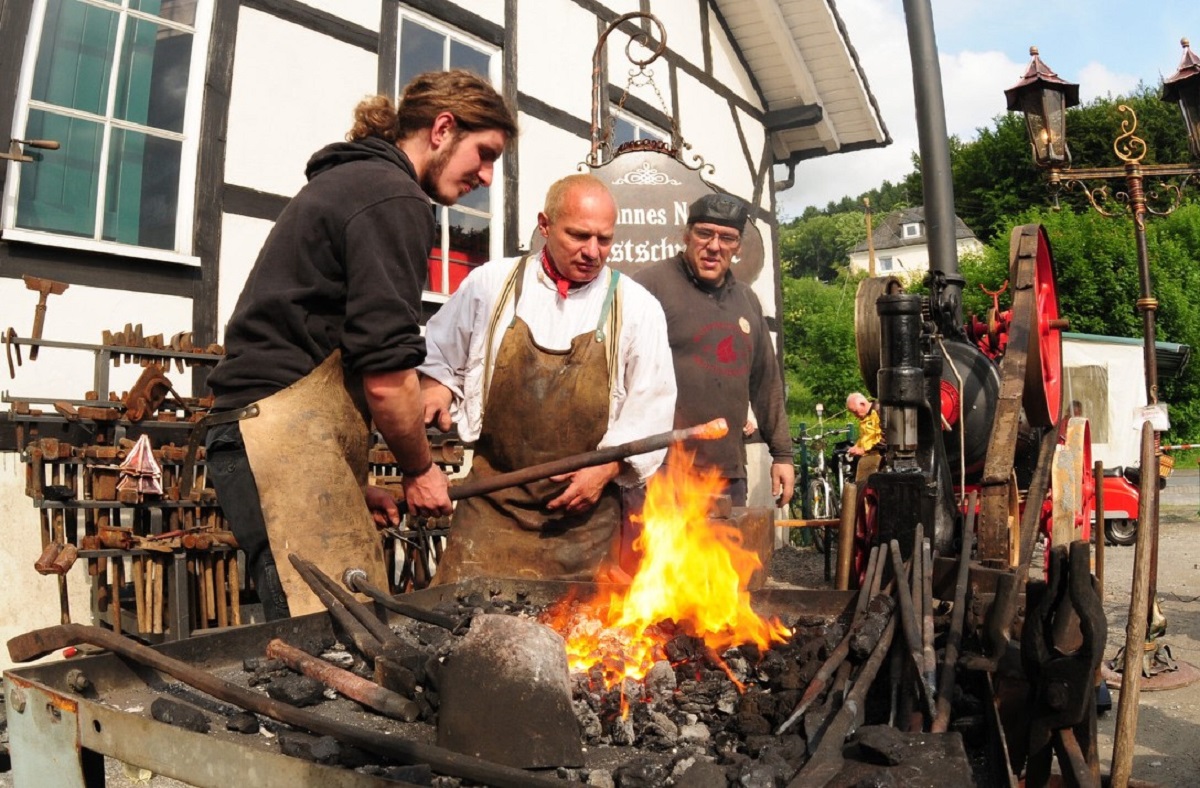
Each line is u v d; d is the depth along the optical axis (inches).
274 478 78.5
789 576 283.9
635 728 55.1
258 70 187.5
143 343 141.3
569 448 104.9
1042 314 115.4
